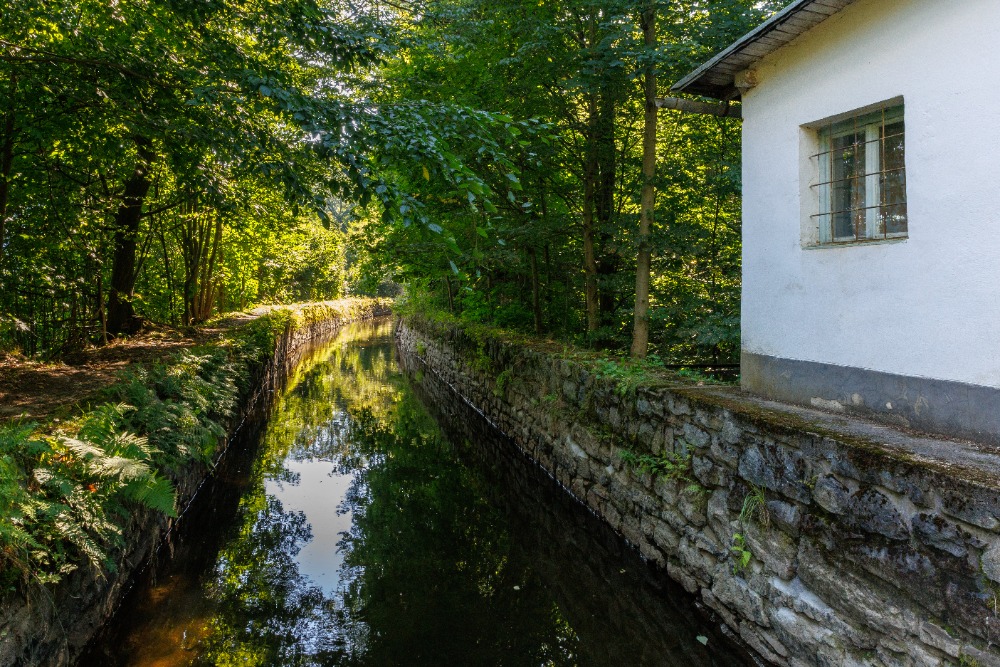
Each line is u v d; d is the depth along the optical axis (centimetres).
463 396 1225
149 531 486
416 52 717
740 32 605
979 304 304
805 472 331
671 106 538
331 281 3284
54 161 678
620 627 438
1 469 275
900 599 272
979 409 305
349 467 826
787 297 438
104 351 849
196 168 566
